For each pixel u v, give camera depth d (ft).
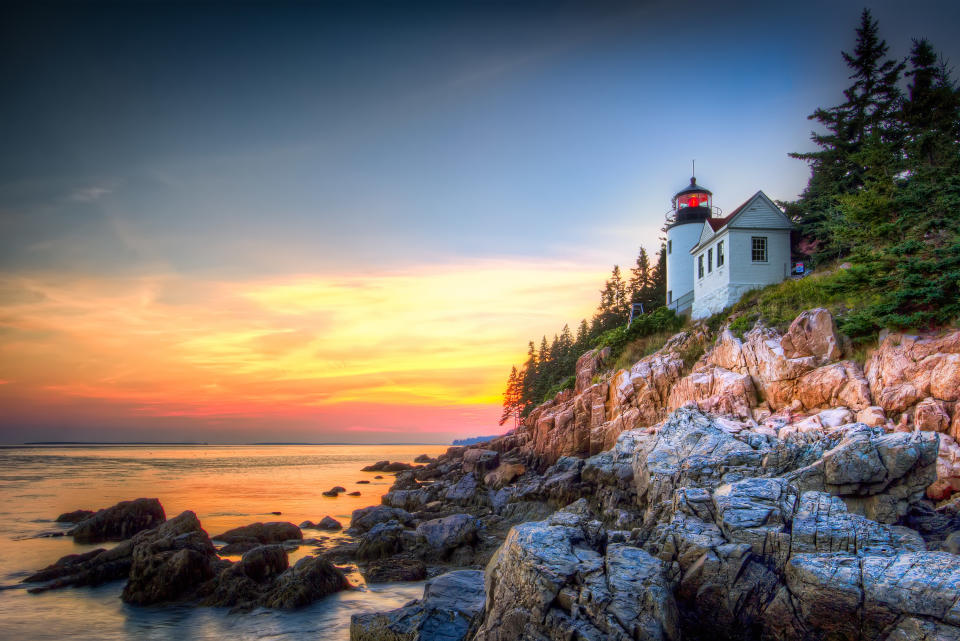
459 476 150.71
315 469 286.05
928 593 34.47
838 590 37.22
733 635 40.91
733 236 128.16
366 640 48.14
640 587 37.63
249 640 51.57
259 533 91.50
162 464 323.16
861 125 134.00
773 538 42.96
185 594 62.23
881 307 77.10
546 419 137.69
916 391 65.92
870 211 87.56
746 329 100.68
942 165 104.27
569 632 35.88
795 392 81.92
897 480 53.16
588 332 279.08
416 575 70.44
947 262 72.74
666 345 126.41
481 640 39.81
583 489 94.73
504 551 44.09
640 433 97.30
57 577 69.26
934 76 127.65
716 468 63.21
